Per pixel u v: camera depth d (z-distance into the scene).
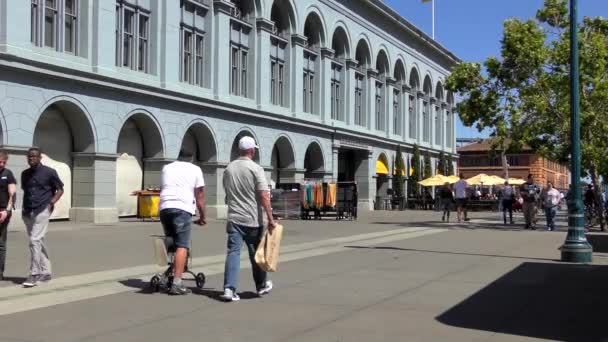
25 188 9.79
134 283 10.05
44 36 23.14
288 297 8.92
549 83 25.31
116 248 15.75
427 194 54.12
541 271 11.93
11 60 21.08
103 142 25.39
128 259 13.45
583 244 13.52
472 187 66.75
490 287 9.95
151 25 28.47
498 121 26.28
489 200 50.16
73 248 15.69
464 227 26.11
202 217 9.29
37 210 9.75
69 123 25.06
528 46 25.06
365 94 49.75
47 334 6.68
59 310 7.93
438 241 18.70
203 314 7.74
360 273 11.43
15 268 11.85
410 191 57.00
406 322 7.38
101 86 24.95
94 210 25.02
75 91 23.97
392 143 53.59
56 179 9.88
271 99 37.94
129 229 22.20
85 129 24.91
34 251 9.72
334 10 43.97
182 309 8.02
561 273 11.67
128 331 6.85
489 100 26.48
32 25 22.67
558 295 9.27
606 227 27.72
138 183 28.72
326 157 43.41
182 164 9.17
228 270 8.59
